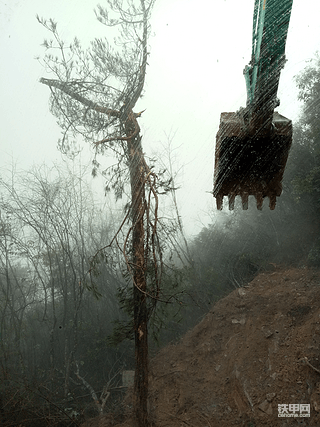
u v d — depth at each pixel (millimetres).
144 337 7578
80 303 13852
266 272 13750
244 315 10805
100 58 7348
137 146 7512
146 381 7531
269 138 2328
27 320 14867
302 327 8945
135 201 7461
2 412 9602
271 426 7094
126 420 8641
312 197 13609
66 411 10000
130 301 8094
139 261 7570
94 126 7707
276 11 2152
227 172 2445
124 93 7520
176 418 8234
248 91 2324
